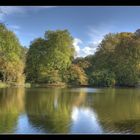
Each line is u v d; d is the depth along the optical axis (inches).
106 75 3065.9
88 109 1103.0
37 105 1187.9
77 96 1628.9
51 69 2972.4
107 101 1380.4
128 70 3095.5
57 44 3006.9
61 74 2982.3
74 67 3026.6
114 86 3058.6
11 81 2507.4
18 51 2719.0
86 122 850.8
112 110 1082.7
